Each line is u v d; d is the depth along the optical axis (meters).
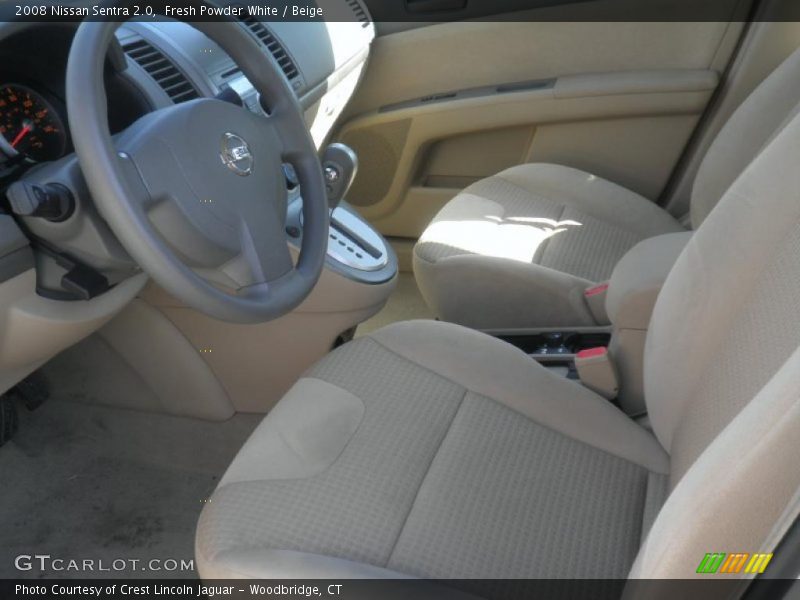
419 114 1.90
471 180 2.01
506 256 1.55
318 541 0.91
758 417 0.55
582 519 0.97
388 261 1.50
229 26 1.04
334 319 1.44
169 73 1.16
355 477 0.99
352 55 1.69
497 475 1.01
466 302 1.55
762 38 1.61
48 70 1.04
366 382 1.14
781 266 0.81
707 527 0.58
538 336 1.51
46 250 0.95
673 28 1.71
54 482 1.53
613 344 1.26
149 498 1.51
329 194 1.34
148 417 1.66
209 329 1.48
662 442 1.06
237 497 0.96
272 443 1.04
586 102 1.79
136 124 0.91
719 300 0.90
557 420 1.10
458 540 0.92
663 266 1.19
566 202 1.70
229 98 1.08
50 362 1.63
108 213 0.82
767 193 0.87
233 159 0.96
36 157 1.07
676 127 1.79
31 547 1.41
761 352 0.78
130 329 1.49
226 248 0.93
